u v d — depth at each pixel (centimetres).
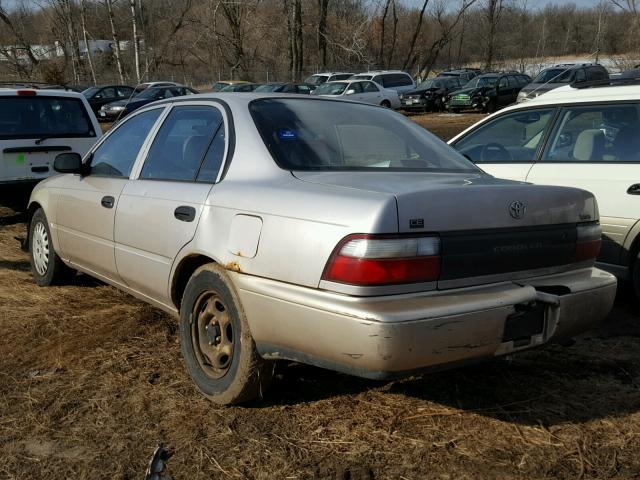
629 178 497
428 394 368
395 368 280
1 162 785
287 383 378
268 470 298
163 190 397
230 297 336
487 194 309
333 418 341
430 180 334
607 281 345
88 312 502
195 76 4147
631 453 312
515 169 563
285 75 4109
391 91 2764
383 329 273
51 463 305
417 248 286
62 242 523
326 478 292
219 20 4056
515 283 317
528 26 5278
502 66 4856
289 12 3994
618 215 497
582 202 348
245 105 386
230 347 348
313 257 295
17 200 822
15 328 469
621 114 525
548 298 315
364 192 299
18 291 555
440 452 311
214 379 354
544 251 328
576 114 549
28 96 816
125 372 399
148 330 465
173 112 433
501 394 369
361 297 281
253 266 321
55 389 377
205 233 352
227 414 346
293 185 328
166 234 383
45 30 4331
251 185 344
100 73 4222
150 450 315
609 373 397
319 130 384
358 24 4147
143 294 429
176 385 380
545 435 326
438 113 2811
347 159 369
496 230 309
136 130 465
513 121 591
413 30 5041
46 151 816
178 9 4047
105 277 475
